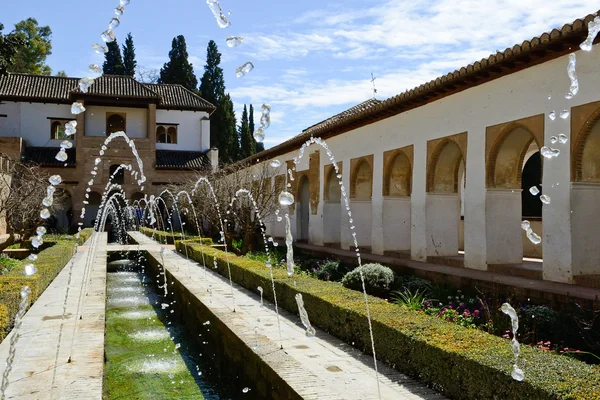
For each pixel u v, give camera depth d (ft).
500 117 31.86
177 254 53.52
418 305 24.11
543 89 28.68
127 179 96.68
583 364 12.26
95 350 16.72
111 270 53.67
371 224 49.16
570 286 26.23
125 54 134.82
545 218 28.60
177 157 103.86
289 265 21.99
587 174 27.30
